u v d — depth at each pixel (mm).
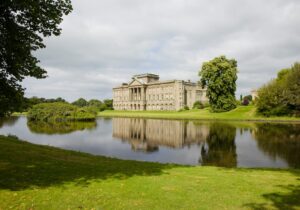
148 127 52656
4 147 18750
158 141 33125
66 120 75375
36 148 20203
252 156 22812
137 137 37344
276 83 72562
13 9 11250
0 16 11195
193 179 11867
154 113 111688
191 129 46781
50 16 12055
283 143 29094
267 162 20484
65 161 15398
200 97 148375
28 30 11859
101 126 56344
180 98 137875
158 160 21797
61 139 35469
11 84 11930
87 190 9773
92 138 36531
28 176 11438
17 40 11453
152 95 152250
